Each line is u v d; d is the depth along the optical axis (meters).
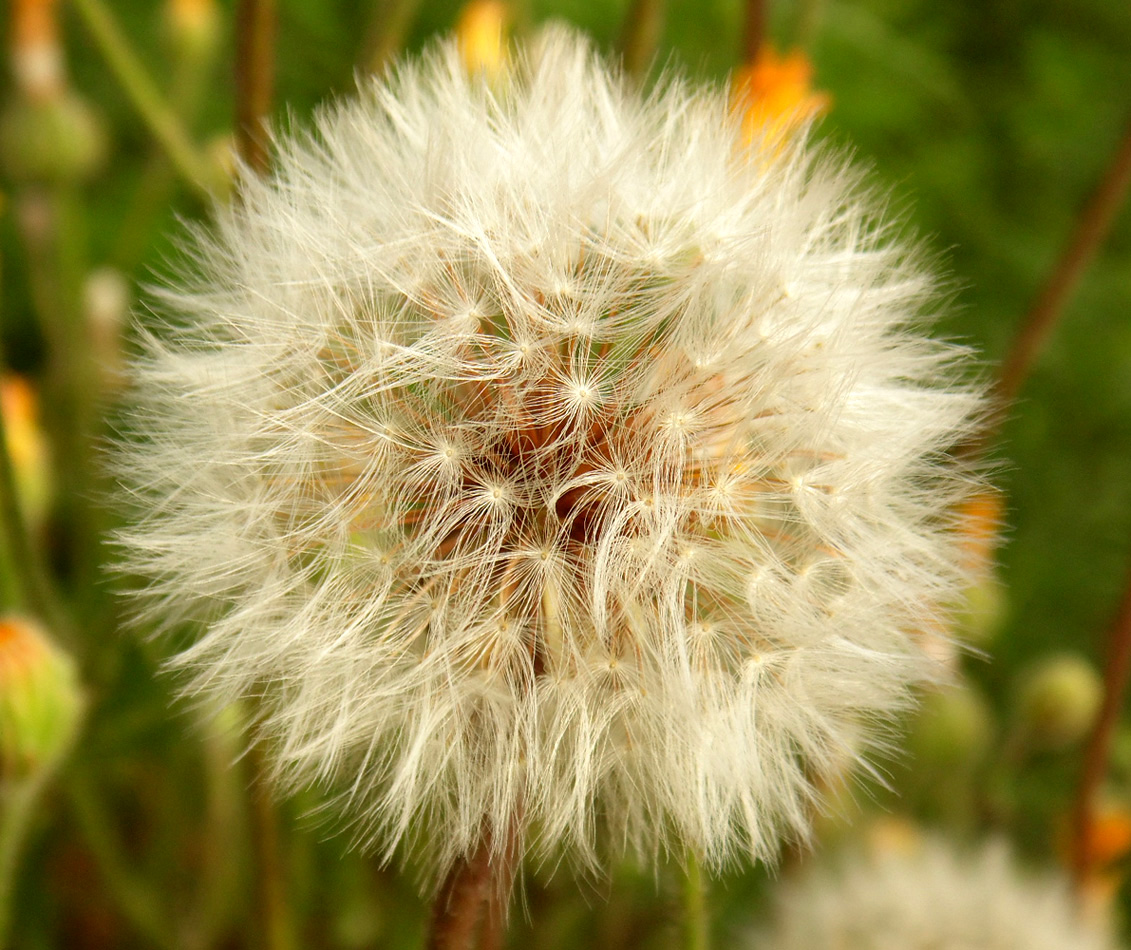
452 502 0.10
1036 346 0.13
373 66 0.12
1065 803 0.15
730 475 0.10
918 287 0.10
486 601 0.10
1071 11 0.20
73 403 0.14
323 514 0.10
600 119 0.11
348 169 0.10
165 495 0.10
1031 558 0.16
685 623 0.10
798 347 0.10
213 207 0.11
